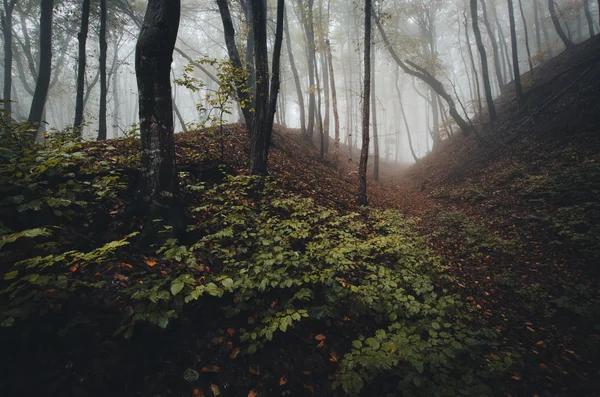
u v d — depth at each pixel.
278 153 11.72
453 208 10.54
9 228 3.05
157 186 4.07
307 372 3.03
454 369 3.07
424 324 3.62
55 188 3.79
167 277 3.07
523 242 6.84
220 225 4.62
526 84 17.25
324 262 4.29
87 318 2.59
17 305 2.36
